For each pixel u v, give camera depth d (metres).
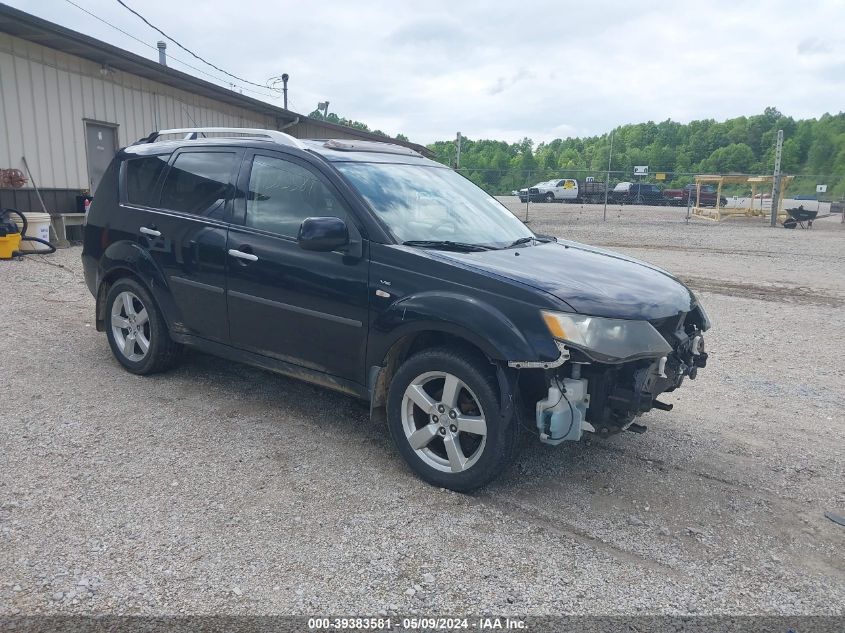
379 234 3.87
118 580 2.77
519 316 3.35
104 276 5.35
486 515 3.44
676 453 4.37
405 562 2.99
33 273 9.25
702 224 25.12
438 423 3.67
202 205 4.75
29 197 11.97
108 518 3.23
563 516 3.47
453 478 3.61
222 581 2.80
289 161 4.38
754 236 20.44
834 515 3.62
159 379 5.25
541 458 4.18
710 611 2.76
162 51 21.05
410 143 25.95
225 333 4.61
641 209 35.97
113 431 4.25
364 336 3.87
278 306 4.23
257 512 3.36
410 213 4.20
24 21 10.36
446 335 3.75
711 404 5.42
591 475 3.98
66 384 5.04
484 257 3.85
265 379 5.38
